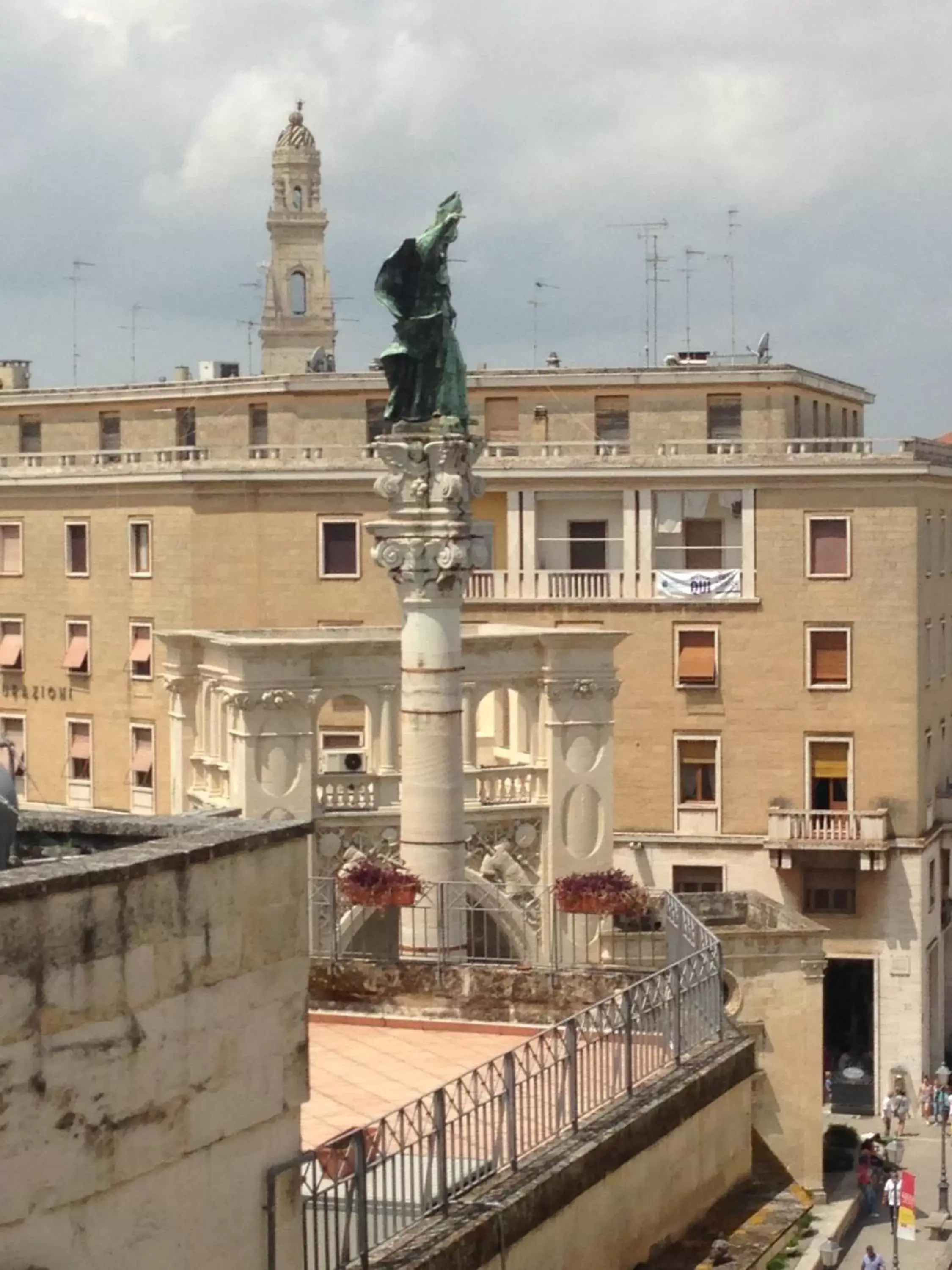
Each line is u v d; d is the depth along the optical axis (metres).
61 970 14.70
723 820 76.56
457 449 39.34
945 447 79.94
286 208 113.44
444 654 39.25
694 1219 25.31
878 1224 50.16
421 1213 19.66
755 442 76.75
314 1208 17.61
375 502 80.38
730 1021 30.06
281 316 113.38
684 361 85.75
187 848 15.84
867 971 75.00
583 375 82.75
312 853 46.47
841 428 90.94
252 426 88.50
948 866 79.75
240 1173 16.58
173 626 82.44
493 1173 21.00
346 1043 29.12
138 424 93.00
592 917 41.69
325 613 80.81
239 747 45.53
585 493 78.38
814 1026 39.22
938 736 78.62
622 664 77.31
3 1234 14.28
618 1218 22.94
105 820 18.33
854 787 75.62
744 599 76.06
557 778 47.62
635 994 25.11
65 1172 14.78
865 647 75.50
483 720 52.41
